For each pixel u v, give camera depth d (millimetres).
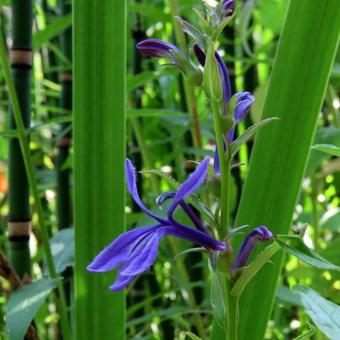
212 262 125
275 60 174
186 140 323
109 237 176
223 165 127
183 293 301
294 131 171
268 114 173
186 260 316
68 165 278
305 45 171
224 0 129
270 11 303
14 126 230
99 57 171
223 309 129
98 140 173
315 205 283
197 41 128
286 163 171
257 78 340
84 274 177
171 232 122
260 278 172
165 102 306
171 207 119
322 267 113
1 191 422
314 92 171
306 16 171
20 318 166
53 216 414
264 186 172
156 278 334
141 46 131
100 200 175
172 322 310
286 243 119
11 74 227
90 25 170
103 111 172
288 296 217
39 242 286
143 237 120
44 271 225
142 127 333
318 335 242
